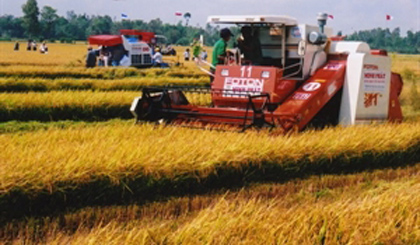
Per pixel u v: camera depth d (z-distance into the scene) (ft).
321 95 36.40
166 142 29.66
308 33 37.99
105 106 50.90
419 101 57.16
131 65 120.26
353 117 37.91
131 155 26.04
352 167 31.81
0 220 23.12
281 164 29.25
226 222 19.08
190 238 18.10
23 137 32.53
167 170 26.23
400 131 34.22
